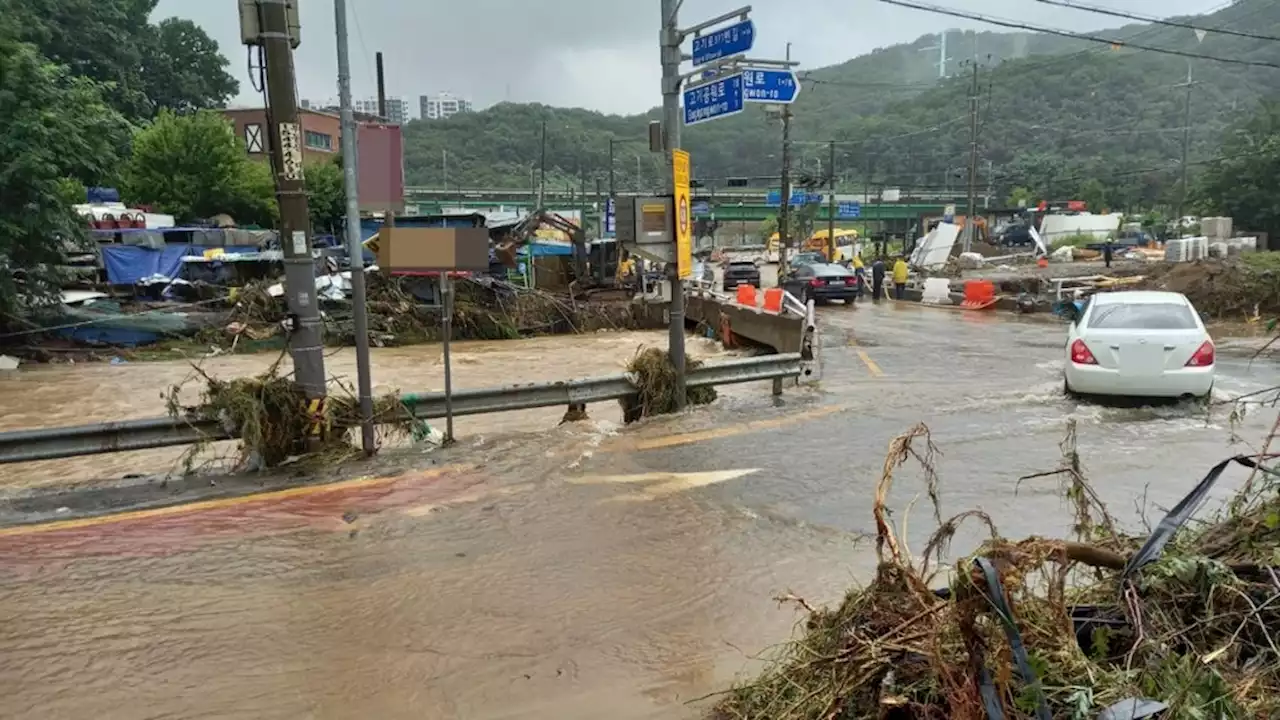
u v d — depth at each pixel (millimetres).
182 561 5809
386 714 3920
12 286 18984
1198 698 2625
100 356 19438
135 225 36312
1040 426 9773
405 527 6473
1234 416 6938
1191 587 3359
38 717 3900
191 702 4023
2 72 18688
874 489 7363
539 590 5297
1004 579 2973
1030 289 31891
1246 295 23172
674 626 4801
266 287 23438
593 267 37344
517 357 19750
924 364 15484
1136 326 10945
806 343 13984
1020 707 2693
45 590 5328
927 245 57094
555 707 3969
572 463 8258
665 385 10562
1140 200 77500
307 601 5148
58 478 8234
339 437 8562
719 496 7215
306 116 74250
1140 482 7453
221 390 8078
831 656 3320
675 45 10312
